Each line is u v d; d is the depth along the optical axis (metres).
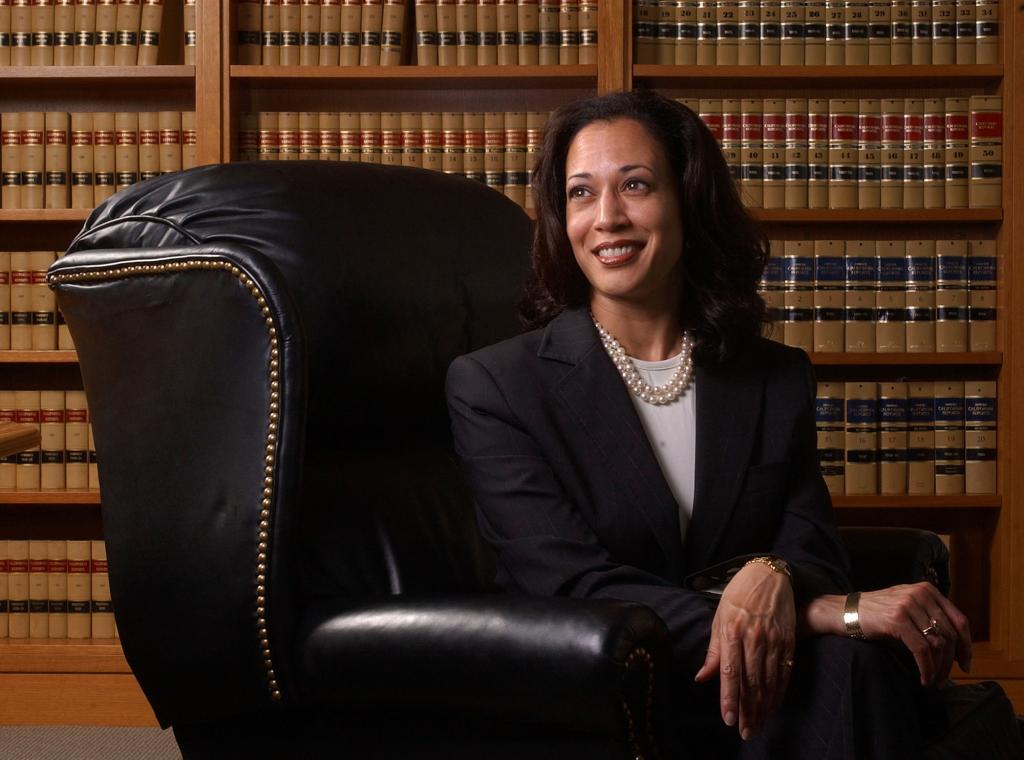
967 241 3.35
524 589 1.51
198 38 3.23
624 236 1.63
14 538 3.56
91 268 1.53
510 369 1.63
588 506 1.58
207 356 1.44
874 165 3.32
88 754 3.00
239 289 1.43
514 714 1.32
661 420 1.67
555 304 1.75
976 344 3.35
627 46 3.23
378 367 1.67
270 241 1.59
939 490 3.37
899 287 3.35
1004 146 3.29
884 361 3.31
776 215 3.30
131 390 1.50
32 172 3.32
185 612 1.45
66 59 3.30
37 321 3.33
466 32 3.30
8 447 1.86
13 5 3.30
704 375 1.68
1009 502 3.30
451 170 3.34
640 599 1.44
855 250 3.35
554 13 3.29
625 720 1.27
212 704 1.46
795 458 1.69
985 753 1.45
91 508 3.56
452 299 1.79
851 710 1.29
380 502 1.67
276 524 1.42
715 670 1.34
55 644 3.29
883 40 3.30
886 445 3.37
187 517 1.45
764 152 3.32
